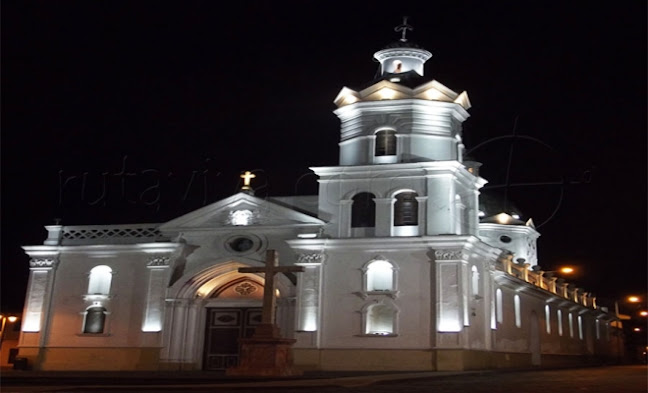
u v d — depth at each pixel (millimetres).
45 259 38719
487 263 36062
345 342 32906
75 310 37625
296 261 34469
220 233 36906
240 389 18141
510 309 39969
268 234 36062
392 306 32750
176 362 35344
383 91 35781
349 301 33406
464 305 32062
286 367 25219
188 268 36812
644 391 18312
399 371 31094
